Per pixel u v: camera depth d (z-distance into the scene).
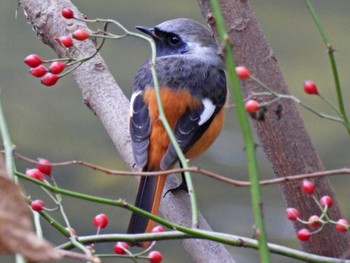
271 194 16.30
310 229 7.46
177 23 10.82
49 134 17.06
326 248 7.42
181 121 9.77
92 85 9.26
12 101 17.84
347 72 19.59
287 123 7.59
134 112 9.43
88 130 17.19
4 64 18.61
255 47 7.64
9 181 3.08
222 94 10.34
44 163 5.22
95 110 9.30
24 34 19.20
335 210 7.46
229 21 7.70
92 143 16.75
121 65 18.91
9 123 17.34
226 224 15.79
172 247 14.34
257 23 7.72
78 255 3.83
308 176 4.89
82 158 16.17
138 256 5.66
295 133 7.60
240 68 5.42
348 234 7.47
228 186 16.53
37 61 7.24
